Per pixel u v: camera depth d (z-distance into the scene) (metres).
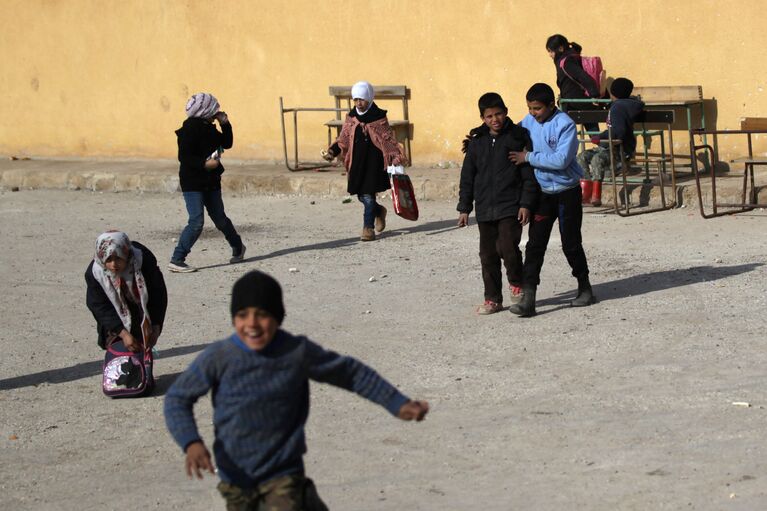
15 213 20.67
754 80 18.00
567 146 10.84
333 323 11.72
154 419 9.15
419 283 13.33
